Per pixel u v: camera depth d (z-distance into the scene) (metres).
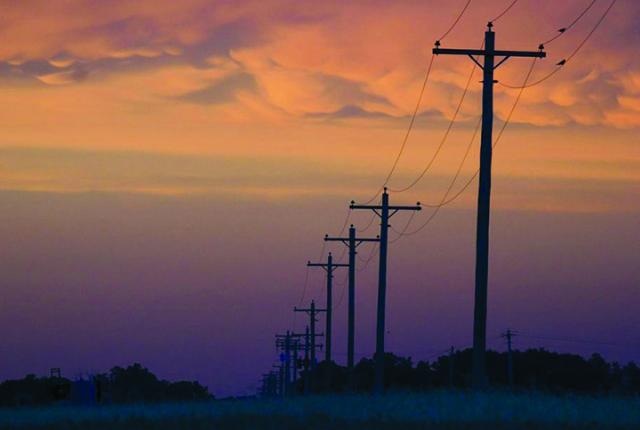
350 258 180.75
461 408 72.50
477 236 87.38
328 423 68.94
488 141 87.69
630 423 63.22
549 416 66.81
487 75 87.75
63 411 96.06
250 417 78.50
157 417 82.94
